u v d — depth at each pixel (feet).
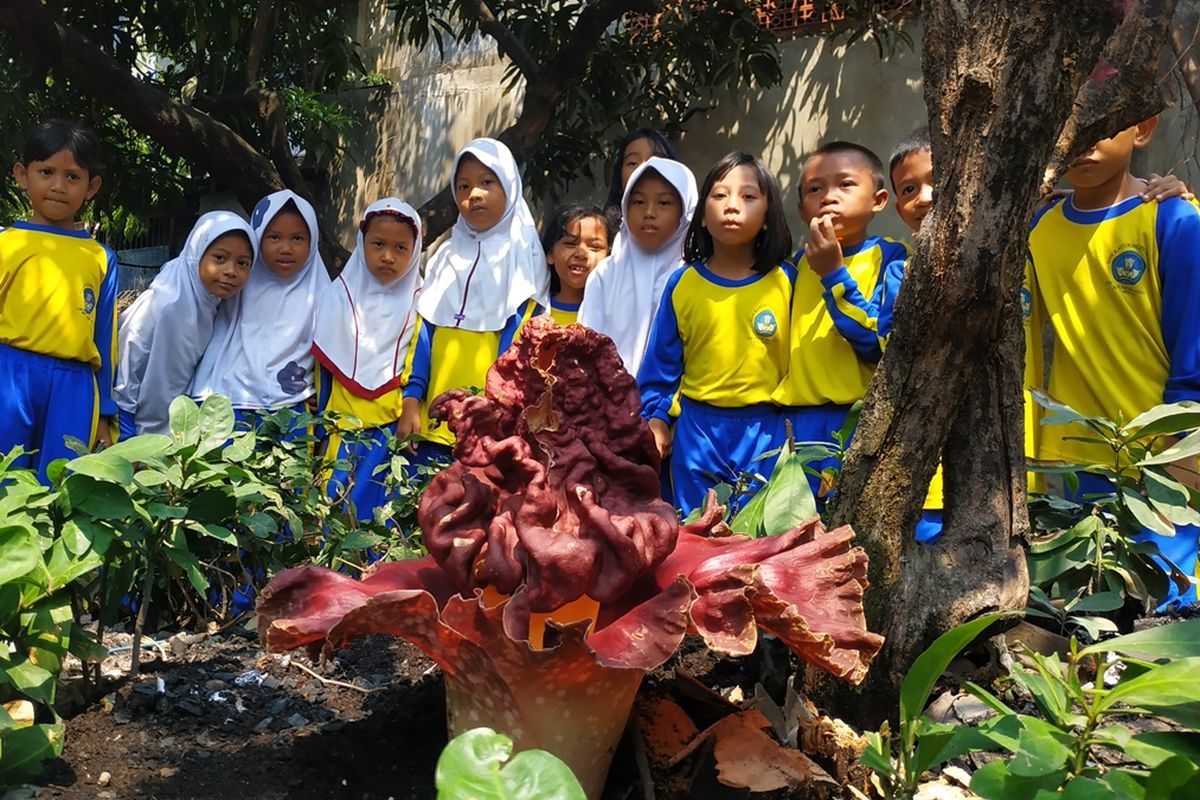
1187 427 8.66
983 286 6.58
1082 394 11.23
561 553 5.63
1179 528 9.93
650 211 13.33
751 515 7.89
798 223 23.76
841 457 9.00
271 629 5.48
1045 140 6.44
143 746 7.20
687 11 23.44
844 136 23.11
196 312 14.98
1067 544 8.64
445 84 30.45
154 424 15.10
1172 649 5.75
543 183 25.68
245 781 6.76
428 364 14.84
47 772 6.82
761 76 22.75
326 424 11.76
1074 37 6.35
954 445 7.49
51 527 7.54
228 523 9.91
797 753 6.37
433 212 24.58
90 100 26.78
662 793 6.52
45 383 13.76
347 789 6.70
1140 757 5.31
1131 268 10.94
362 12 32.71
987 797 5.17
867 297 11.55
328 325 15.20
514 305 14.66
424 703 7.67
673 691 7.52
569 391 6.23
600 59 24.86
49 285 13.84
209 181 32.99
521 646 5.40
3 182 26.02
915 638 7.08
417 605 5.42
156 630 10.44
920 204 11.67
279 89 27.61
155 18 26.76
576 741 5.93
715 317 12.05
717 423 11.95
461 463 6.27
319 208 33.32
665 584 6.13
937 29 6.79
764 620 5.71
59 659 7.13
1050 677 6.11
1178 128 17.28
